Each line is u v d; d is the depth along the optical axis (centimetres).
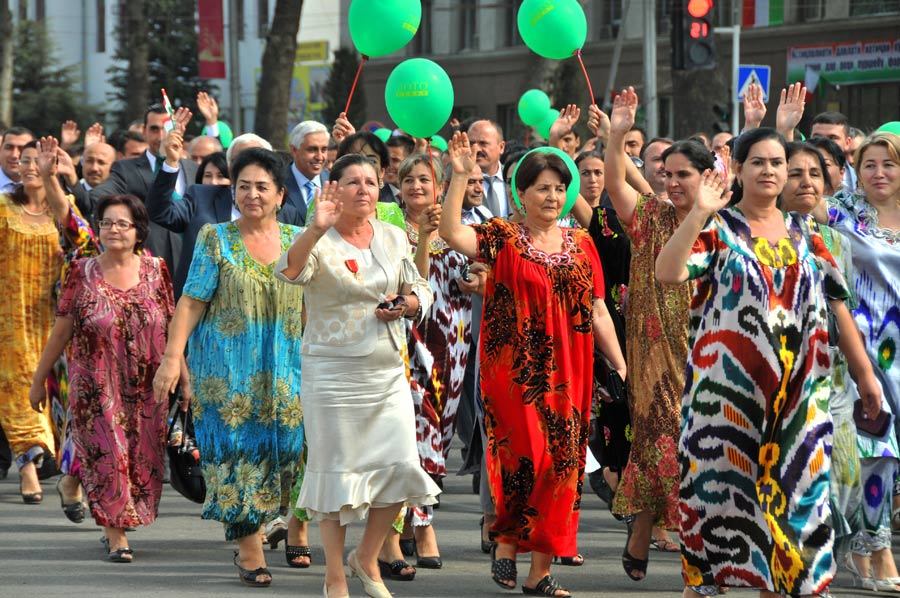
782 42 9038
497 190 2781
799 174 1727
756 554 1473
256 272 1839
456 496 2564
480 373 1758
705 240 1491
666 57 9881
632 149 3334
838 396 1758
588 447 2047
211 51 10194
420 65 1917
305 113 12512
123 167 2941
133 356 2014
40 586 1819
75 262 2044
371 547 1670
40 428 2475
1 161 2964
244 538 1833
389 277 1661
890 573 1816
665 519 1802
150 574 1900
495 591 1800
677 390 1806
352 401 1636
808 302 1496
